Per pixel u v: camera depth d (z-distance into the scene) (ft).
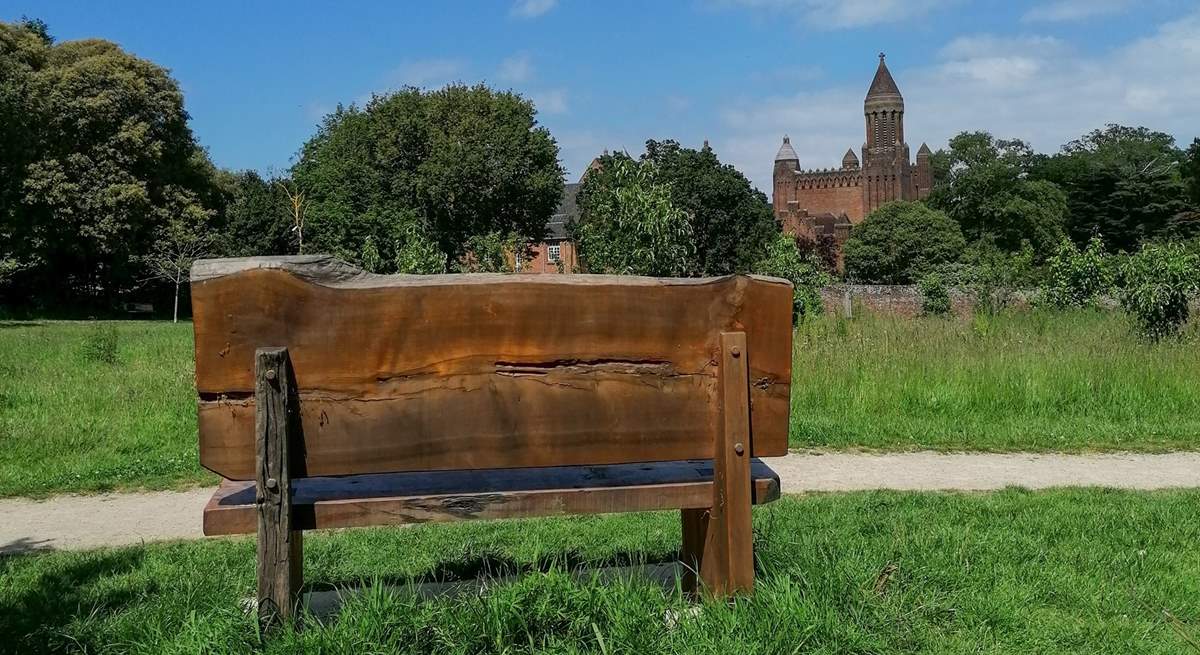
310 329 10.78
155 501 25.20
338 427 10.92
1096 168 271.90
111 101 164.35
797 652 10.96
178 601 13.50
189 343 75.05
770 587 12.13
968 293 102.27
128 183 165.68
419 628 11.07
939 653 11.68
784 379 11.81
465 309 11.05
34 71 164.35
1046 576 14.56
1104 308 79.30
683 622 11.45
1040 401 36.58
